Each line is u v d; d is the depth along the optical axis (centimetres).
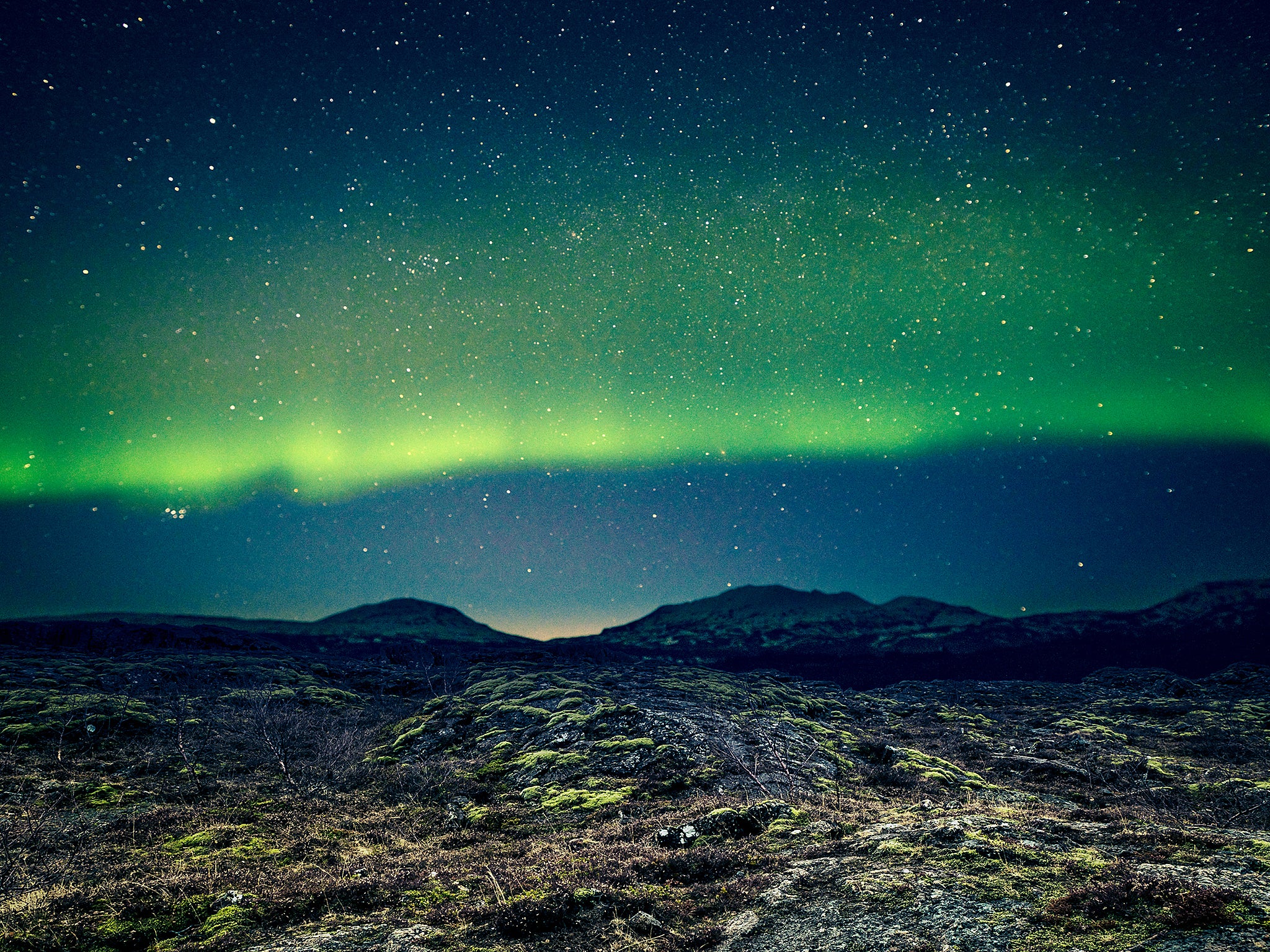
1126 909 1090
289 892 1575
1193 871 1226
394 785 3150
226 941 1323
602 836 2120
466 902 1520
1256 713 5659
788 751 3325
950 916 1150
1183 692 7025
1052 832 1585
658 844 1923
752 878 1530
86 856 2031
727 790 2714
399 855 2092
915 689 7819
